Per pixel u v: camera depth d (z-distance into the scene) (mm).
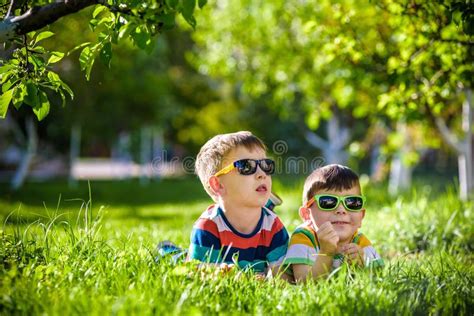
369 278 3945
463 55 7039
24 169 23094
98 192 22250
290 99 16328
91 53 4594
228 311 3588
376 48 9086
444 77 7309
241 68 17297
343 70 11570
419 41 7090
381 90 10023
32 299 3504
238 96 36156
